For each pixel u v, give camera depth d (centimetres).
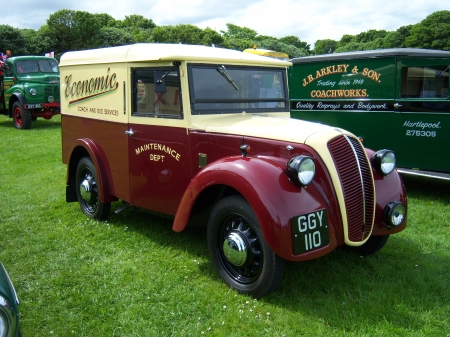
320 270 398
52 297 358
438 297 352
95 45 4197
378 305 335
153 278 387
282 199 320
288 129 372
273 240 315
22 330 314
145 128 441
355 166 361
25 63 1484
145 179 452
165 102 421
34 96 1416
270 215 315
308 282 373
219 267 376
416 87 667
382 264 409
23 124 1420
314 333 306
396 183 398
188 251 443
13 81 1457
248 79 444
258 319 323
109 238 479
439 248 456
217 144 389
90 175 539
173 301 348
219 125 395
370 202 370
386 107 700
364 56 716
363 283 371
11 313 209
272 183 326
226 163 354
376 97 711
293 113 837
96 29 4225
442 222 542
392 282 374
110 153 493
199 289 367
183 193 418
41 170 838
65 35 4109
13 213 571
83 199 550
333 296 351
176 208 429
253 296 349
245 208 339
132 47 451
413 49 690
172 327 316
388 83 693
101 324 321
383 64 694
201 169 401
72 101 553
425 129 661
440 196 664
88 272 398
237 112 432
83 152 554
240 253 346
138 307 340
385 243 429
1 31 3750
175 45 450
